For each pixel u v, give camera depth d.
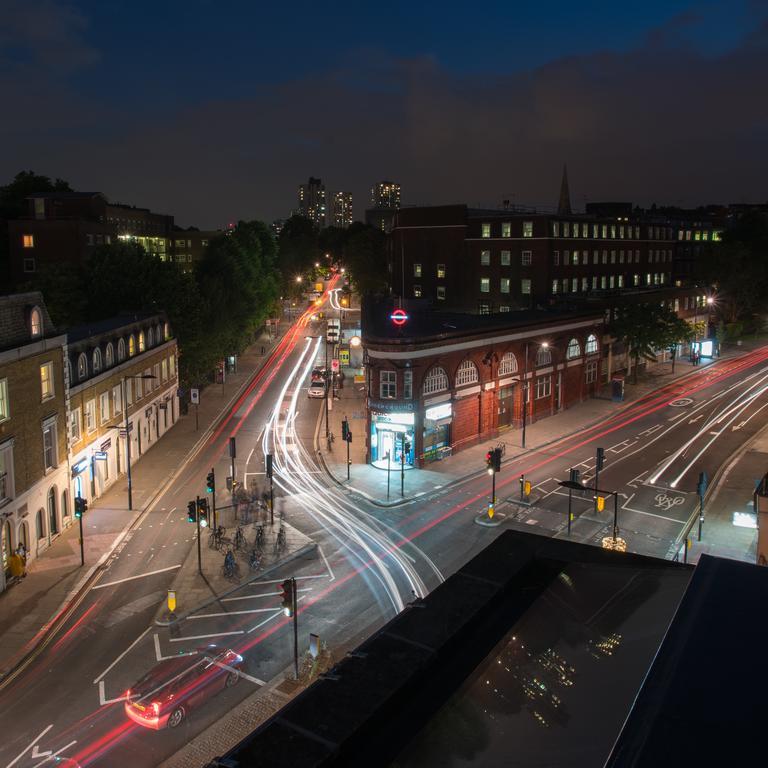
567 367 72.31
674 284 129.38
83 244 95.62
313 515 44.56
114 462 50.59
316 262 185.50
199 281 89.06
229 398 79.50
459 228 98.31
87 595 33.84
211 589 34.31
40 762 22.28
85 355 45.62
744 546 39.34
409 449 53.75
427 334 55.31
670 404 75.25
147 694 24.25
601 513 44.56
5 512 34.00
